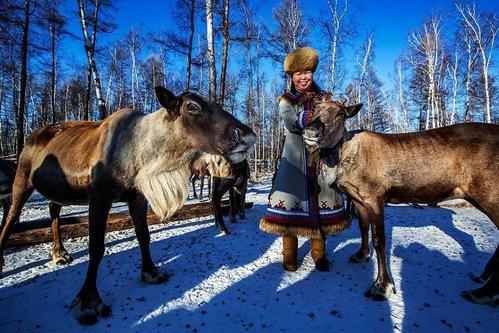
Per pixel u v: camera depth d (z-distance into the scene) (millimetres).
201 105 2824
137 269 3758
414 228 5145
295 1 17391
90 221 2893
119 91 32406
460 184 2963
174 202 2979
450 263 3635
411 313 2611
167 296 3033
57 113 39062
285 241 3547
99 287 3326
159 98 2787
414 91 29156
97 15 13062
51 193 3441
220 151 2783
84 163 3125
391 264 3621
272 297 2945
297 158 3496
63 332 2572
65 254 4172
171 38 11844
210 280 3363
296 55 3461
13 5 11617
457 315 2574
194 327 2516
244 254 4168
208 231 5562
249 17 14242
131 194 3174
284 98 3533
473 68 22859
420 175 3027
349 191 3238
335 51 17672
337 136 2955
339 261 3824
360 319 2547
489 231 4902
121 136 2994
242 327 2496
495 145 2846
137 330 2518
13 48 14328
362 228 3689
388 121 33688
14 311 2920
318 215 3459
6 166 5508
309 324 2504
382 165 3066
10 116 34500
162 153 2945
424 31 24062
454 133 3055
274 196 3551
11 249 4742
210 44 10625
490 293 2729
